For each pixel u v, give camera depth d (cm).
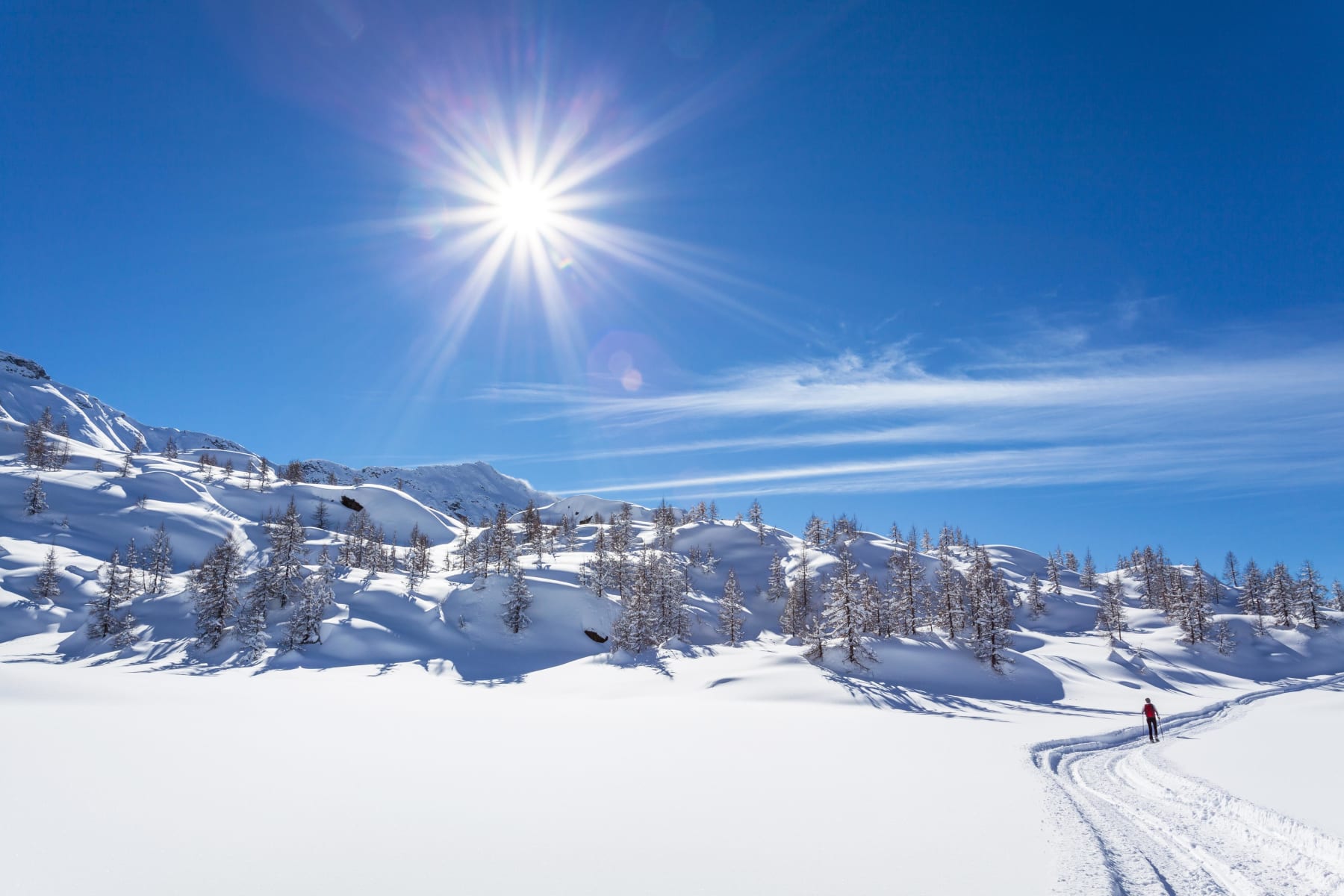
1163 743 2777
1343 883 1022
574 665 8469
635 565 13262
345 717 2970
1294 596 13375
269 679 6275
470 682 7431
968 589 9550
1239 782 1745
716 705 4378
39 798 1293
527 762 1928
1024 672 7775
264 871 962
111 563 11062
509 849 1086
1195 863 1119
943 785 1653
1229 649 11644
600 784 1631
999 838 1166
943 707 5294
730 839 1154
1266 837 1261
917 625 10775
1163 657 11162
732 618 11650
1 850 1005
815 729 2884
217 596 8256
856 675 7288
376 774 1677
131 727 2264
